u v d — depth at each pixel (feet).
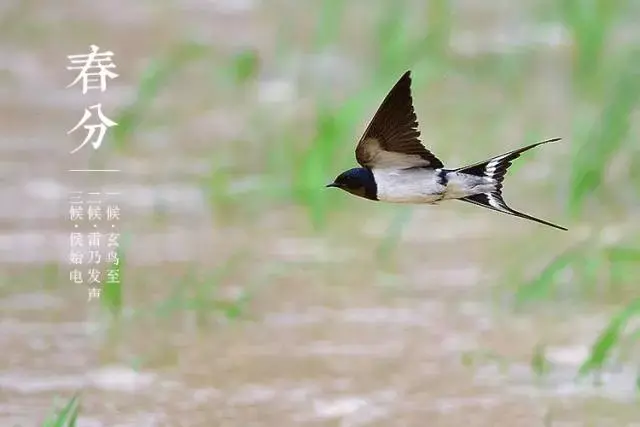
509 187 32.19
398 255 31.27
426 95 36.68
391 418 29.50
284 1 45.11
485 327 30.37
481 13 42.57
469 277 30.99
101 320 30.50
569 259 30.50
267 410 29.58
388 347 30.17
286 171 32.48
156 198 32.07
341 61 39.86
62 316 30.53
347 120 31.96
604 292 30.73
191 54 37.96
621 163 31.94
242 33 43.39
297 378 29.89
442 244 31.42
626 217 31.68
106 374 29.94
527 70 37.73
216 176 32.14
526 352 30.12
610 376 29.84
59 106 37.65
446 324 30.42
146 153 34.71
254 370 29.96
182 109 37.40
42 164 33.73
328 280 30.96
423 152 28.12
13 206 31.96
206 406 29.63
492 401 29.63
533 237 31.48
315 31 40.81
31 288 30.83
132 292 30.83
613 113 31.60
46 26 44.47
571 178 31.78
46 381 29.86
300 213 31.96
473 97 36.83
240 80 37.68
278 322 30.48
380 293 30.78
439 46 35.83
